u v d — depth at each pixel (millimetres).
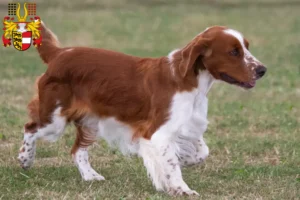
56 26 36500
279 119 16016
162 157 9953
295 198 10117
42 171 11594
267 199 10047
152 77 10156
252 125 15508
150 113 10141
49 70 10805
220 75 9977
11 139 14008
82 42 31609
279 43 32062
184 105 9938
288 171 11727
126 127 10461
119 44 31266
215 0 48062
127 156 12258
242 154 13148
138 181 11117
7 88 20109
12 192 10273
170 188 10117
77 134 11383
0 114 16219
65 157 12695
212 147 13516
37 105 11055
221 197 10086
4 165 11891
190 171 11844
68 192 10203
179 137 10125
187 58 9734
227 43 9789
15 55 27609
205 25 38375
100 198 9992
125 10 43531
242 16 42250
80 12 41812
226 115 16562
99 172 11797
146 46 30750
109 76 10461
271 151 13312
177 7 45500
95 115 10719
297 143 13750
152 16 41625
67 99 10758
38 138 11180
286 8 46125
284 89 20484
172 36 34312
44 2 43594
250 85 9844
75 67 10648
